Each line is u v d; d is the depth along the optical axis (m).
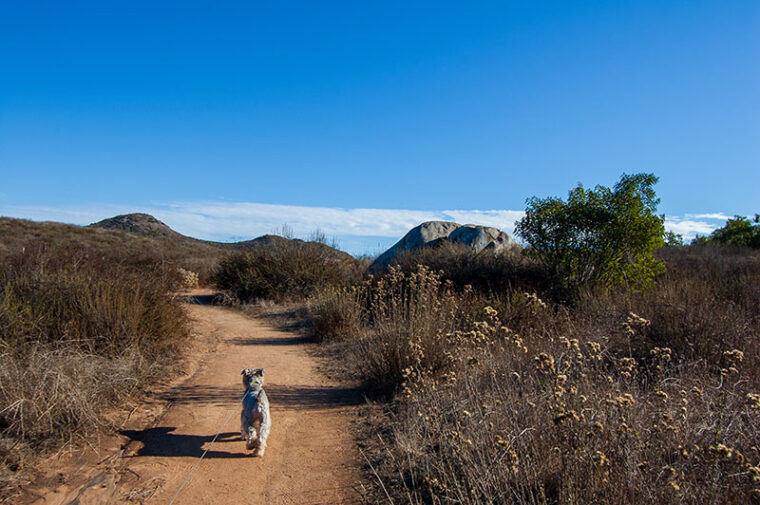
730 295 9.64
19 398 4.85
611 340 6.96
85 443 5.02
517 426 4.21
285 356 9.72
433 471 4.33
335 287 17.36
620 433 3.33
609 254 11.52
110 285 8.28
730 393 4.25
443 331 7.33
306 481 4.54
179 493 4.26
